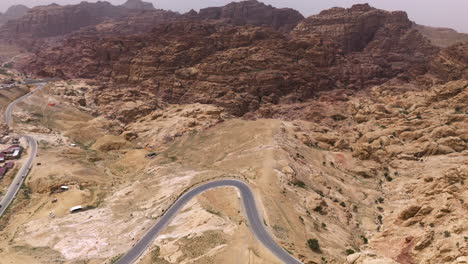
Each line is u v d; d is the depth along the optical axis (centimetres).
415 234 6344
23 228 8169
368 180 11062
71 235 7544
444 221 6612
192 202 7656
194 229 6481
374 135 13250
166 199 8219
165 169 10931
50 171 10619
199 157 12075
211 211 7119
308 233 6994
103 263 6197
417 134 12688
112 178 11175
